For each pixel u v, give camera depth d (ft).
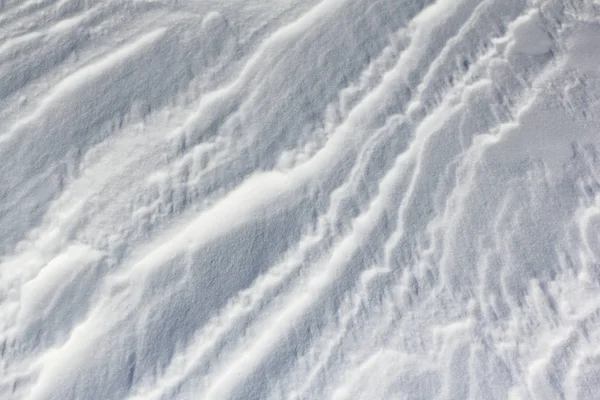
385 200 6.95
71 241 6.34
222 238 6.54
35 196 6.54
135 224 6.49
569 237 6.97
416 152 7.35
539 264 6.75
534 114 7.91
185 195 6.69
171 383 5.74
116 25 7.75
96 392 5.69
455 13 8.69
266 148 7.08
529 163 7.49
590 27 8.88
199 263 6.39
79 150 6.82
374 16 8.38
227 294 6.21
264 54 7.80
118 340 5.95
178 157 6.92
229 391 5.75
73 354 5.84
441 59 8.17
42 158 6.77
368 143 7.31
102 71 7.41
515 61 8.38
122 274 6.24
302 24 8.15
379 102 7.63
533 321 6.40
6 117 6.97
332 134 7.28
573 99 8.07
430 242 6.75
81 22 7.73
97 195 6.62
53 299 6.08
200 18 7.96
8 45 7.49
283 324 6.10
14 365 5.72
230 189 6.76
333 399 5.81
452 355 6.16
